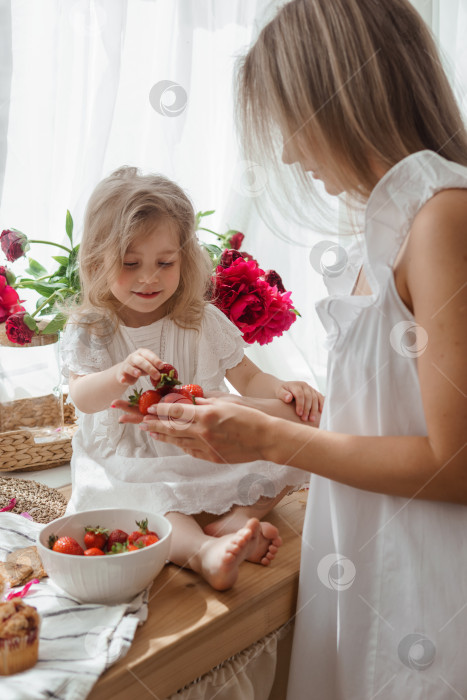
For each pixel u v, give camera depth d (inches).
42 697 26.9
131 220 43.7
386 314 32.8
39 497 47.8
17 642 27.9
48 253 59.2
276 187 40.1
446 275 29.0
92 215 45.9
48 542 35.2
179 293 49.5
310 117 32.8
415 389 33.4
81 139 57.4
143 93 59.7
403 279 32.1
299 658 37.9
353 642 35.5
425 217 30.1
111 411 47.0
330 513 37.6
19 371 55.9
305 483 45.9
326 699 37.6
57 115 56.8
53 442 56.3
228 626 34.8
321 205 38.0
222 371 52.1
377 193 31.4
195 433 34.2
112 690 29.2
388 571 34.4
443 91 33.9
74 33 55.7
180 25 59.5
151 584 37.0
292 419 48.3
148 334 49.5
